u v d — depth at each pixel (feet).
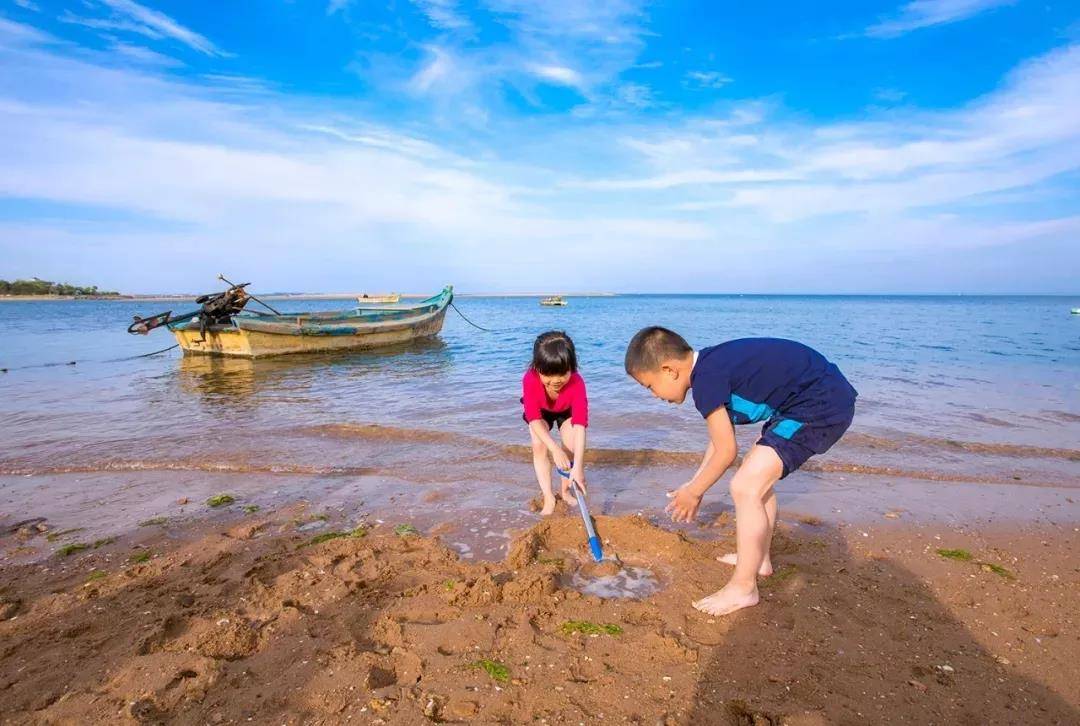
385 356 49.88
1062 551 11.33
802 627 8.59
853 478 15.85
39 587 10.11
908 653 7.95
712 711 6.81
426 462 17.58
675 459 17.89
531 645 8.11
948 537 12.01
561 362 12.12
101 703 6.92
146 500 14.58
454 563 10.76
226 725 6.55
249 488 15.42
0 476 16.52
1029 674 7.48
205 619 8.82
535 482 15.79
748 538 8.97
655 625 8.67
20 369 42.32
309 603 9.30
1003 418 22.48
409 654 7.88
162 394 30.91
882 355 43.80
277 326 47.32
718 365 8.75
